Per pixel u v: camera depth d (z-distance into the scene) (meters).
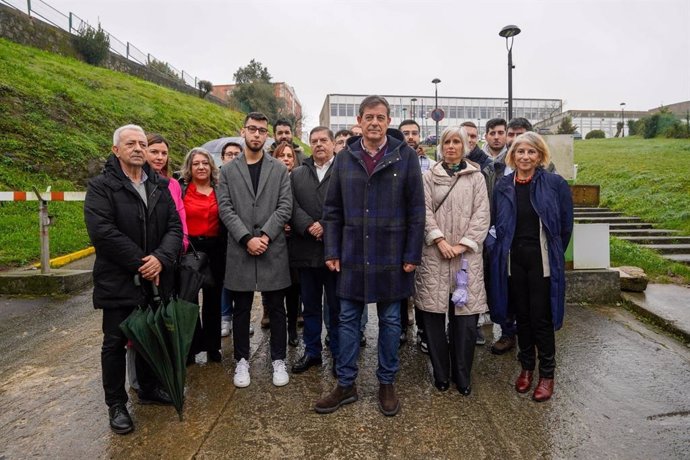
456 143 3.06
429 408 2.84
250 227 3.17
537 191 2.99
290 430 2.58
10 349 3.76
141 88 17.20
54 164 9.21
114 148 2.72
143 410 2.82
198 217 3.42
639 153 16.27
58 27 16.86
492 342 4.01
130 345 2.85
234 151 4.34
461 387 3.01
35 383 3.16
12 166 8.52
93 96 12.91
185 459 2.31
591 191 5.60
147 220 2.72
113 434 2.54
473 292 2.99
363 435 2.53
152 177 2.82
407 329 4.34
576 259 5.02
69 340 3.96
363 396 3.01
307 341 3.44
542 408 2.83
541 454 2.35
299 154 4.77
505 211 3.08
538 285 2.96
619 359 3.57
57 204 8.70
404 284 2.81
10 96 10.08
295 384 3.17
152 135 3.55
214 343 3.52
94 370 3.36
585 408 2.82
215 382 3.19
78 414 2.75
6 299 5.14
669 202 10.18
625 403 2.88
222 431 2.57
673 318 4.27
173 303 2.64
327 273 3.35
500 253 3.08
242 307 3.19
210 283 3.19
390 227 2.79
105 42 18.45
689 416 2.72
